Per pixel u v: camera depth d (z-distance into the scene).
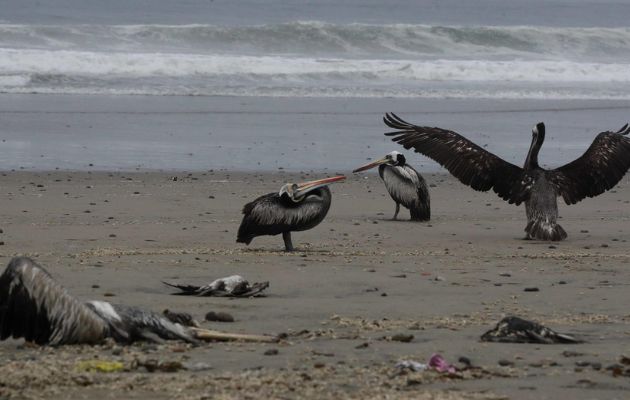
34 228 16.88
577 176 17.16
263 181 23.67
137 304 10.73
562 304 11.34
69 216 18.33
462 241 16.77
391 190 19.09
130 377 7.53
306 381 7.52
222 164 26.16
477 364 8.28
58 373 7.55
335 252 15.09
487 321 10.24
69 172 24.08
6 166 24.67
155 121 34.00
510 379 7.77
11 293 8.10
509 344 9.08
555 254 15.37
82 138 29.84
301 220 14.80
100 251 14.60
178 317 9.35
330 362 8.23
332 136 31.91
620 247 16.30
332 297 11.52
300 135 31.98
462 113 38.69
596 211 20.86
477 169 17.16
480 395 7.26
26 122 32.59
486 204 21.61
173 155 27.34
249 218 14.88
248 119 35.25
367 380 7.61
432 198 22.22
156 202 20.36
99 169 24.77
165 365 7.78
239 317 10.26
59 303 8.20
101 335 8.38
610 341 9.34
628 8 108.38
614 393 7.41
